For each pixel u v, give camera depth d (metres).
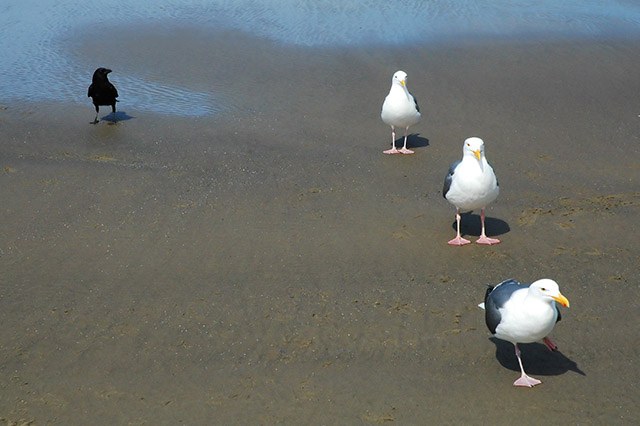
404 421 8.93
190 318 10.91
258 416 9.05
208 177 15.30
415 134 17.58
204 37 24.27
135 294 11.50
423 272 11.98
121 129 17.89
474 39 23.52
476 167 12.24
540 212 13.82
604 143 16.77
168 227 13.38
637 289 11.38
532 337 9.12
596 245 12.66
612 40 23.09
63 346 10.38
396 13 26.17
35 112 18.89
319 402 9.26
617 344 10.20
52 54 22.98
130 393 9.49
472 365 9.87
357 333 10.52
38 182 14.98
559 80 20.30
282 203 14.22
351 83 20.53
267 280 11.80
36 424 8.99
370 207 14.11
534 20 25.17
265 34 24.42
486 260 12.29
